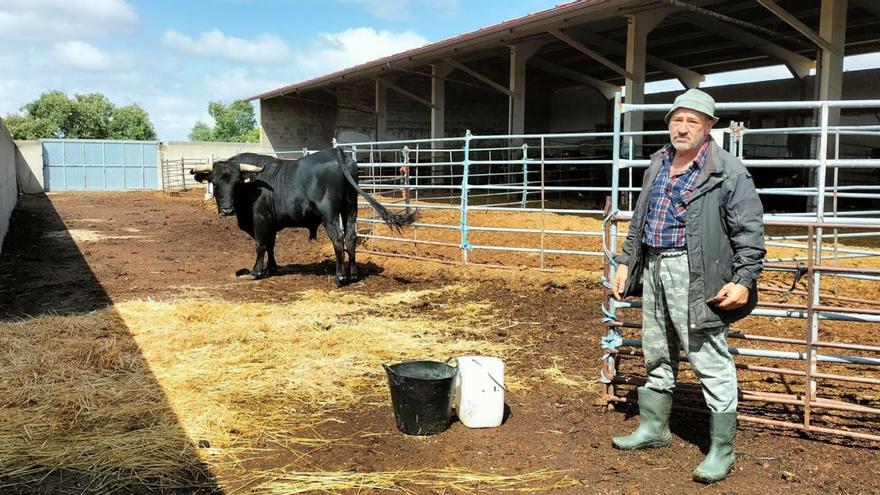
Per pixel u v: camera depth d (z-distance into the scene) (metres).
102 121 56.25
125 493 3.13
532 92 30.56
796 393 4.30
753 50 21.03
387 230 12.04
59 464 3.39
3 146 16.61
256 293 7.68
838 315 3.64
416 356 5.19
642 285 3.52
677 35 19.31
